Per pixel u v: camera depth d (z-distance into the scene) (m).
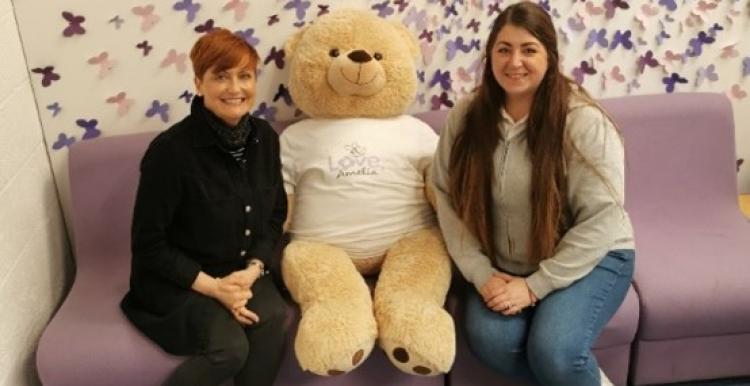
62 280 1.97
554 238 1.54
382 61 1.75
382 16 1.94
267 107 2.00
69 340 1.53
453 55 2.00
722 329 1.65
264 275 1.66
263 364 1.53
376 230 1.71
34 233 1.78
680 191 1.98
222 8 1.89
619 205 1.51
